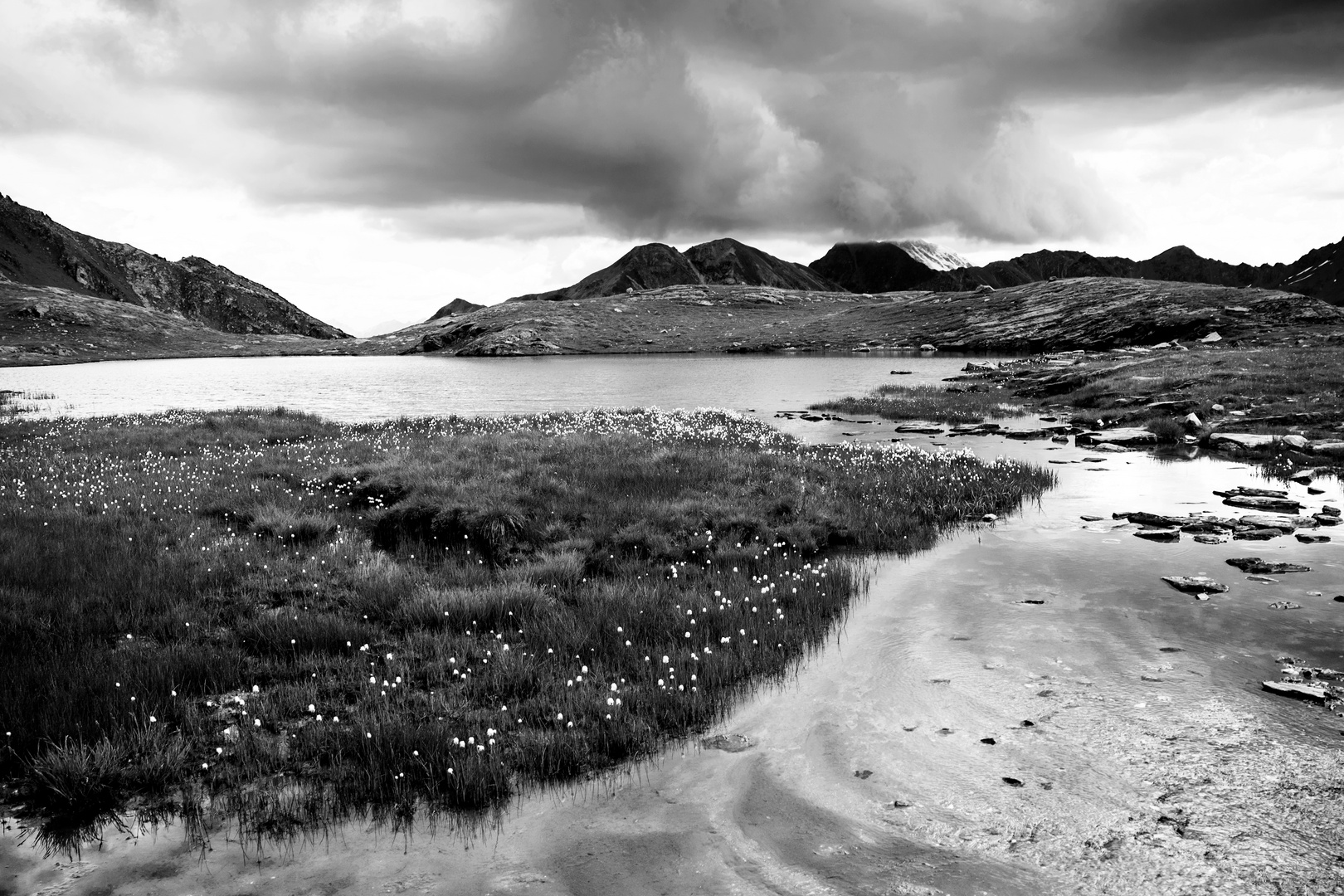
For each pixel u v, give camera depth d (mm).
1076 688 8719
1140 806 6523
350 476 19484
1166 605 11188
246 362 142375
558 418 35812
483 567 13578
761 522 15562
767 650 9953
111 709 8383
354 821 6785
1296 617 10531
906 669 9500
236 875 6078
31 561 12906
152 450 25891
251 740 7945
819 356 116062
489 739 7695
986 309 135250
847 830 6457
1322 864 5699
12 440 28672
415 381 80312
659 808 6898
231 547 14188
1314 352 46531
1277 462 22797
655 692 8820
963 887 5691
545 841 6469
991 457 25594
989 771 7191
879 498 18453
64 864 6246
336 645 10438
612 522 15609
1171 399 35219
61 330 171625
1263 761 7082
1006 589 12297
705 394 57594
